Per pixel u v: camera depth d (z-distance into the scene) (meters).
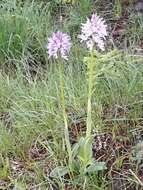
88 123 0.55
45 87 0.71
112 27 0.88
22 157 0.64
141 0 0.91
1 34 0.82
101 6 0.93
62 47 0.50
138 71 0.70
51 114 0.67
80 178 0.58
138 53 0.78
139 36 0.84
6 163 0.62
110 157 0.61
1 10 0.87
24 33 0.84
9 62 0.80
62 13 0.92
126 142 0.63
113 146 0.63
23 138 0.65
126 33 0.85
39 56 0.82
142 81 0.69
